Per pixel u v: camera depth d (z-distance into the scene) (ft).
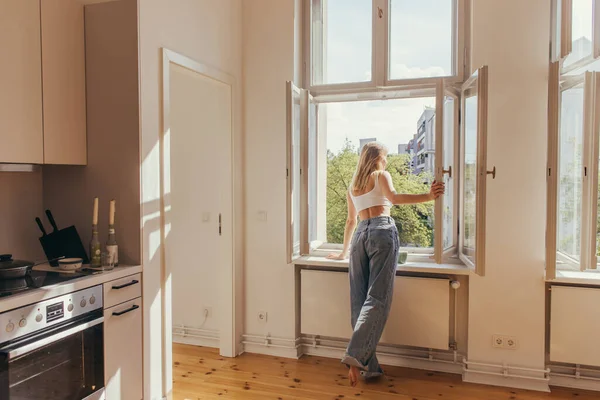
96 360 7.04
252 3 11.64
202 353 11.77
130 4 7.92
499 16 9.71
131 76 7.95
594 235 8.68
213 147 11.90
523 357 9.75
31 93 7.05
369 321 9.16
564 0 8.55
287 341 11.53
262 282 11.71
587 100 8.57
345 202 11.91
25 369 5.84
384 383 10.04
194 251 12.27
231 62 11.21
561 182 9.68
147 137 8.17
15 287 6.24
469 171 9.73
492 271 9.86
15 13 6.75
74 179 8.36
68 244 8.05
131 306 7.77
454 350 10.52
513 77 9.64
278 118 11.43
